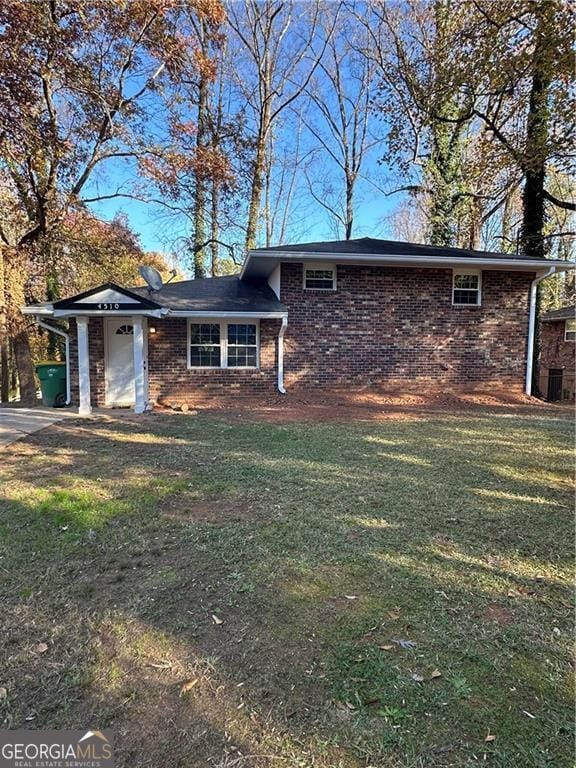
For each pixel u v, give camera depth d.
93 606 2.68
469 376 12.40
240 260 20.05
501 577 3.03
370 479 5.10
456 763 1.68
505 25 9.46
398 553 3.35
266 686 2.06
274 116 20.86
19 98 9.62
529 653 2.29
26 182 12.12
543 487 4.87
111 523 3.86
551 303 25.56
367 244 12.64
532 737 1.79
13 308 12.30
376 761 1.69
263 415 9.43
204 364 11.28
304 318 11.61
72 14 10.65
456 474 5.31
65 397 11.53
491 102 12.01
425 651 2.30
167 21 12.50
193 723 1.86
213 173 14.73
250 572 3.06
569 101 9.84
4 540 3.54
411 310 12.03
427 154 17.66
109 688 2.05
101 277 19.36
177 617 2.58
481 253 12.52
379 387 12.00
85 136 12.65
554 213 19.06
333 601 2.74
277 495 4.57
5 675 2.14
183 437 7.34
